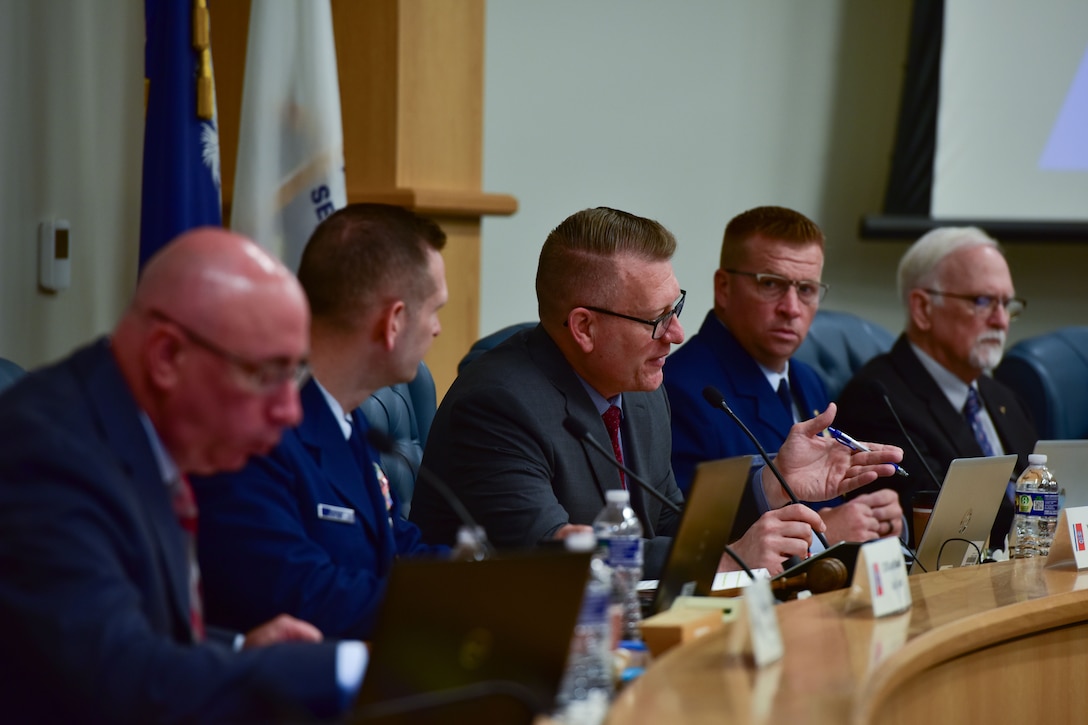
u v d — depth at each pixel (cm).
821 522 568
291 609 452
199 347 339
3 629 308
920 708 434
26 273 741
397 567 295
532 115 1159
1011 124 1293
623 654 393
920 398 859
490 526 583
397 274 490
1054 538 585
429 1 959
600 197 1198
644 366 617
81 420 337
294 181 766
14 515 314
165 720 307
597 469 610
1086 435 1120
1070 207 1309
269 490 462
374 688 299
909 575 568
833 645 408
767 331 793
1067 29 1297
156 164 710
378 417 697
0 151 720
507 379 605
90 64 779
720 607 444
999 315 881
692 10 1229
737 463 470
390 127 955
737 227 805
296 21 770
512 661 316
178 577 353
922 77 1272
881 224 1275
